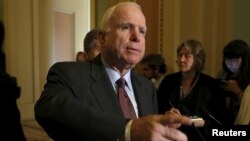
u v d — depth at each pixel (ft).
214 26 11.03
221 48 10.98
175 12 11.47
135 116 3.32
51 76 3.08
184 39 11.43
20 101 14.73
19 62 14.84
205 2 11.12
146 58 9.42
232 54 7.20
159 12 11.85
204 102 6.72
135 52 3.22
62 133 2.46
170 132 1.95
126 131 2.14
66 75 3.08
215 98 6.82
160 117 2.02
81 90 3.08
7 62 14.61
